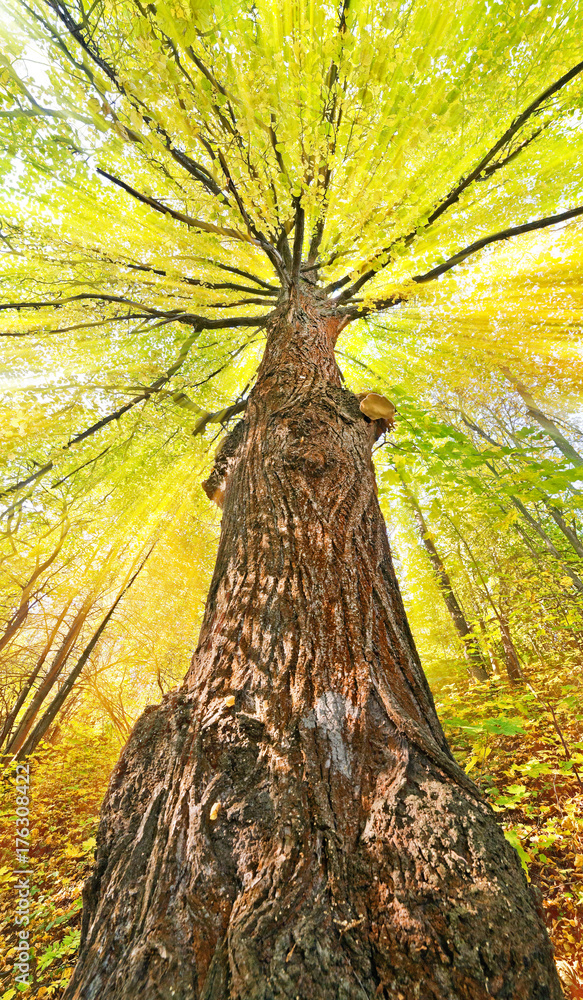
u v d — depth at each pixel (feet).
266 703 3.05
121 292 12.03
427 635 25.84
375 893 2.04
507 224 13.58
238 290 12.84
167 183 9.50
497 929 1.86
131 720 28.40
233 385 22.52
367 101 8.16
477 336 13.70
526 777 8.52
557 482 7.01
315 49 8.60
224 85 7.92
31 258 11.72
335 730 2.83
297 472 5.13
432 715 3.22
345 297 12.05
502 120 11.12
